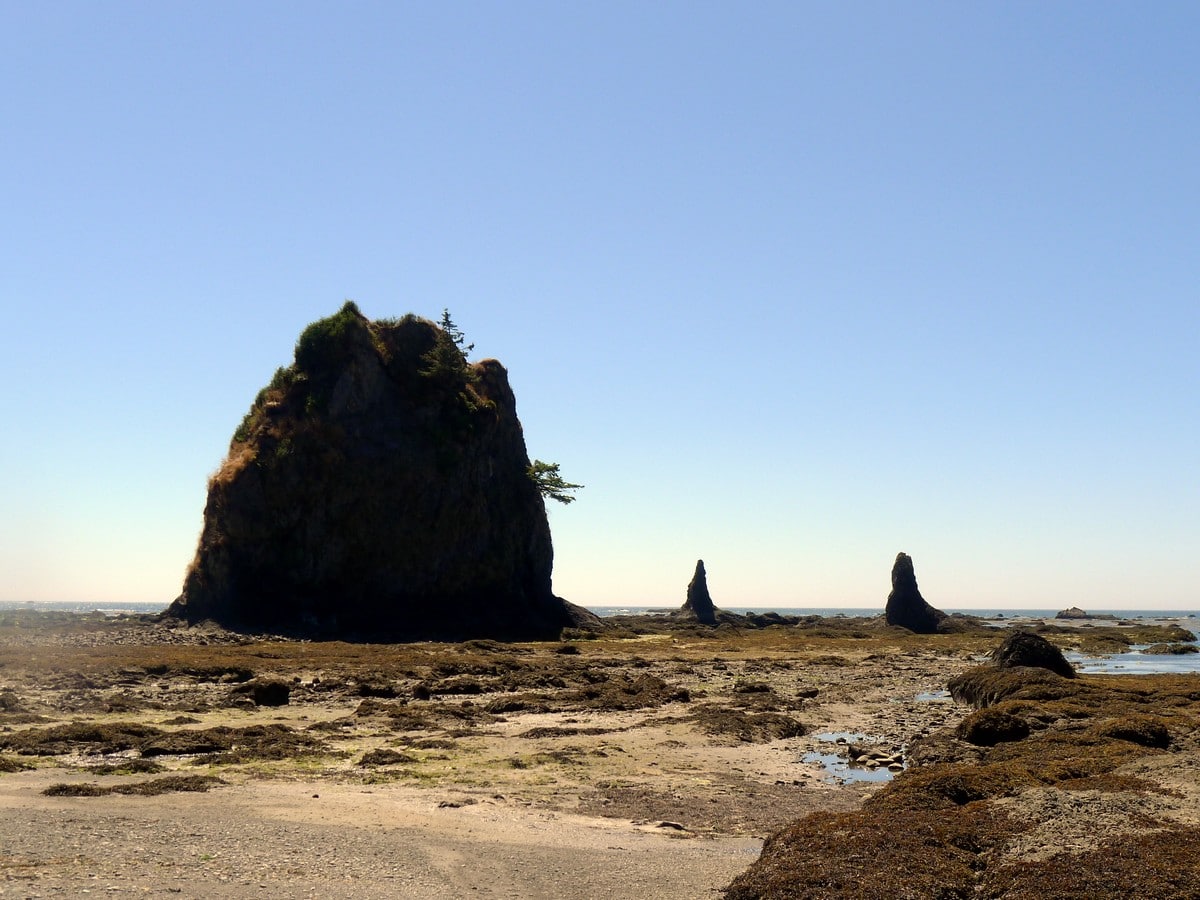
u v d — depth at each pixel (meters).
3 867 15.73
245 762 28.25
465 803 23.61
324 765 28.25
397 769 27.88
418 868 17.33
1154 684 41.88
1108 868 13.88
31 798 22.45
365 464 104.62
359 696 46.06
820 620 144.50
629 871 17.70
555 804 24.05
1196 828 15.82
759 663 70.62
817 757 32.47
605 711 42.62
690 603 143.50
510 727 37.25
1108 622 175.50
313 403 104.94
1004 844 15.64
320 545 101.12
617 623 126.06
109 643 78.56
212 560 97.19
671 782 27.39
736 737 35.66
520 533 120.69
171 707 40.00
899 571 126.44
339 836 19.45
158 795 23.30
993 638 108.50
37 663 51.41
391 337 116.06
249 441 103.69
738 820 22.94
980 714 30.81
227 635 87.38
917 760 29.09
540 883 16.75
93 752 29.64
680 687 53.41
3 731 32.72
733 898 14.86
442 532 109.00
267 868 16.75
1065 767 21.89
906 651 87.44
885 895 13.73
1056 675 40.47
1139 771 21.25
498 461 120.25
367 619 101.31
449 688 49.06
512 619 111.38
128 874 15.83
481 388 123.38
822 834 16.72
